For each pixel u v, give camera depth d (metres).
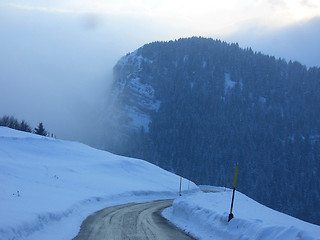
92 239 9.95
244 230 9.78
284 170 161.62
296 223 13.66
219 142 189.75
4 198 13.52
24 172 25.22
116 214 16.55
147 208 21.09
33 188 19.33
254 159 170.00
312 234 7.71
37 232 9.93
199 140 190.88
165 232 11.77
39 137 51.56
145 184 40.69
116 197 26.72
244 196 32.47
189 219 14.41
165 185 45.22
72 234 10.62
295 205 140.00
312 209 138.25
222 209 15.17
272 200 142.12
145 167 53.34
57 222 12.10
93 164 42.81
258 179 150.62
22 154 36.06
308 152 188.12
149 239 10.28
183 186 49.53
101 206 20.08
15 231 8.76
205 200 20.45
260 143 197.12
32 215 10.80
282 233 8.30
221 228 10.98
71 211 15.10
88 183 29.19
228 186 146.75
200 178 156.50
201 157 167.50
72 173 32.44
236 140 192.88
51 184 23.48
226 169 157.62
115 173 42.06
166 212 19.25
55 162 37.00
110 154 55.72
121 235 10.74
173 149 182.00
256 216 14.20
